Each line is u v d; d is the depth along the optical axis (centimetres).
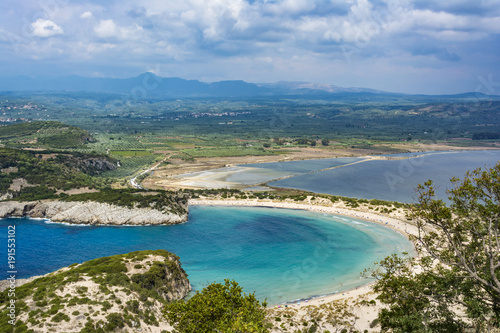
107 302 5259
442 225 3181
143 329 5106
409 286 3497
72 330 4538
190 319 3941
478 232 3095
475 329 3186
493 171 2964
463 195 3067
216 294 4197
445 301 3334
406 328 3341
